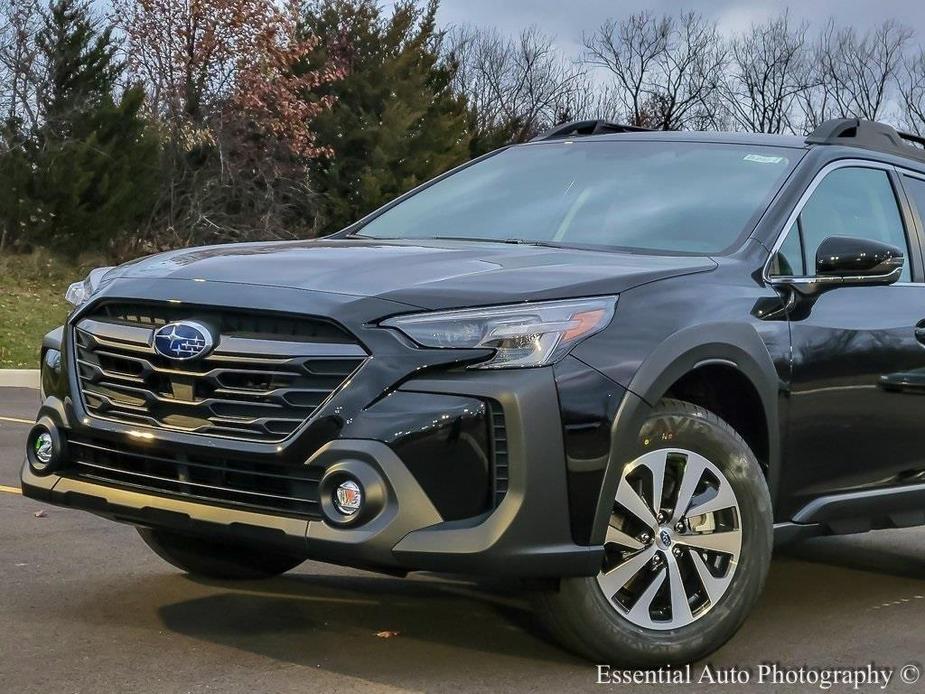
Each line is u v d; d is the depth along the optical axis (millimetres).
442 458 3520
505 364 3605
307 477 3598
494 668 3951
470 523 3557
